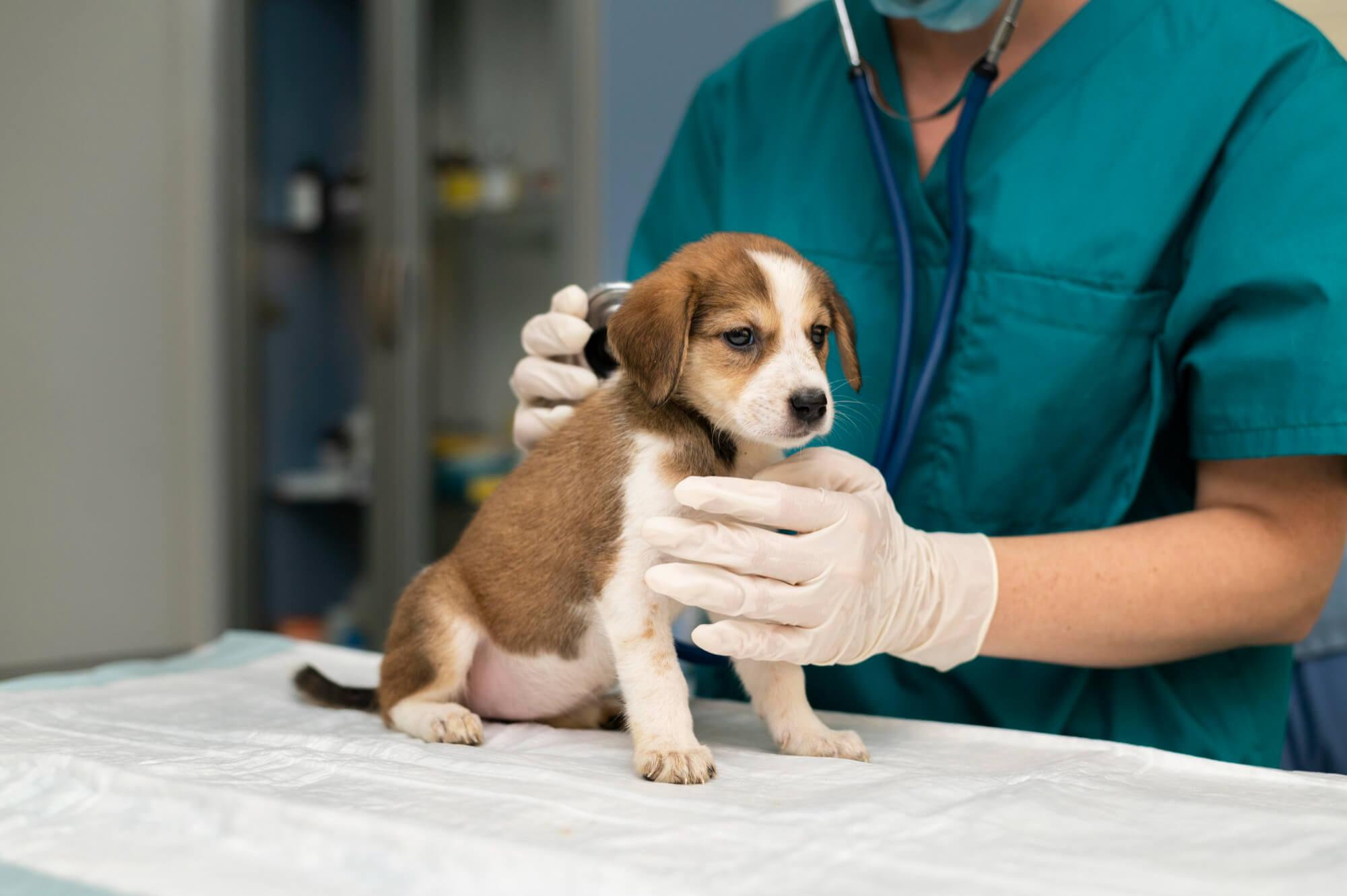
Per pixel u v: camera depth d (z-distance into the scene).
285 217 4.16
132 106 3.93
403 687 1.35
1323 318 1.26
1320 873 0.70
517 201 3.73
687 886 0.67
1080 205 1.48
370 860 0.74
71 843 0.80
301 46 4.06
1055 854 0.74
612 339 1.26
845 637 1.18
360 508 4.10
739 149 1.86
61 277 3.80
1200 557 1.31
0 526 3.70
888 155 1.60
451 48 3.86
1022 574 1.30
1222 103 1.44
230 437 4.07
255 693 1.50
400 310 3.80
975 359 1.52
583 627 1.29
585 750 1.18
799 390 1.23
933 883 0.69
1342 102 1.37
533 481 1.32
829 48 1.79
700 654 1.44
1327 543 1.34
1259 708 1.50
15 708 1.31
